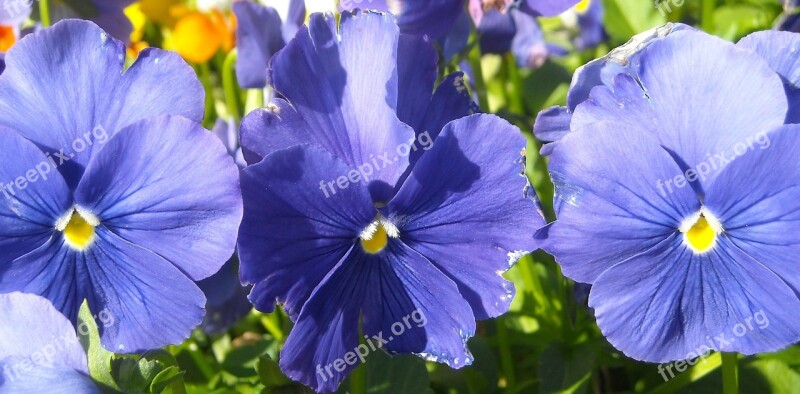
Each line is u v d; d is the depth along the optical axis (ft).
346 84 1.16
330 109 1.17
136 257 1.16
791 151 1.12
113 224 1.15
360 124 1.16
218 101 2.14
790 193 1.13
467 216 1.17
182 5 2.04
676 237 1.17
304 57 1.16
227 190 1.12
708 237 1.18
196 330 1.60
